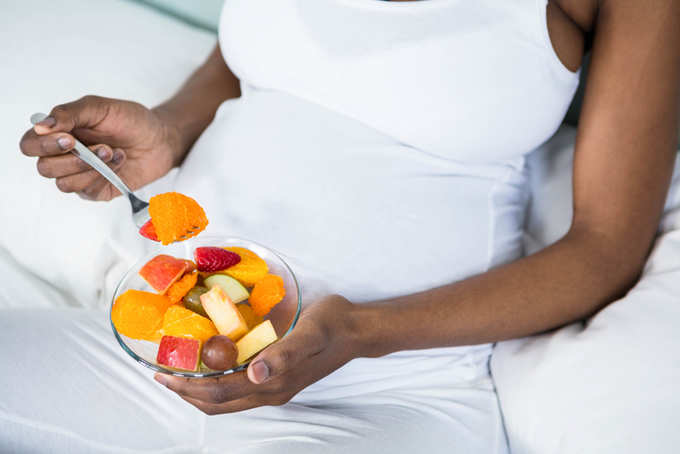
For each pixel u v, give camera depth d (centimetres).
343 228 85
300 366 66
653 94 82
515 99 86
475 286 81
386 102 88
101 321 83
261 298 67
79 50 128
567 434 71
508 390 81
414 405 79
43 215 105
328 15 88
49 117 76
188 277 69
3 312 79
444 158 94
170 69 131
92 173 84
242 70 99
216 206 88
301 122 92
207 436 74
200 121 109
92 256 102
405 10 85
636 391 69
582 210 86
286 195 87
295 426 73
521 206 103
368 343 73
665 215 92
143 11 147
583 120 87
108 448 70
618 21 84
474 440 77
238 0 93
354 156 90
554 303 80
